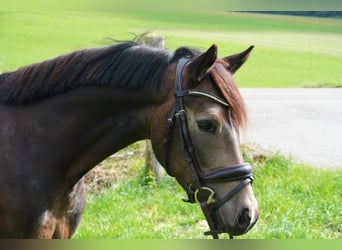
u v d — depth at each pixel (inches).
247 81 672.4
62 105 121.2
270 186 264.1
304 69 719.1
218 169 108.5
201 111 108.9
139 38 128.4
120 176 274.5
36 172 117.8
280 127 414.9
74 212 128.5
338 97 568.1
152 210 240.8
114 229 215.0
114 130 121.2
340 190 263.1
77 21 926.4
